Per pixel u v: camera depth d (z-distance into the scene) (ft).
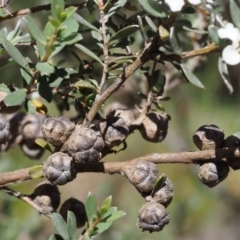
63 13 1.10
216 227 2.49
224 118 2.56
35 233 1.77
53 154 1.13
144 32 1.12
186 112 2.40
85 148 1.11
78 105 1.20
